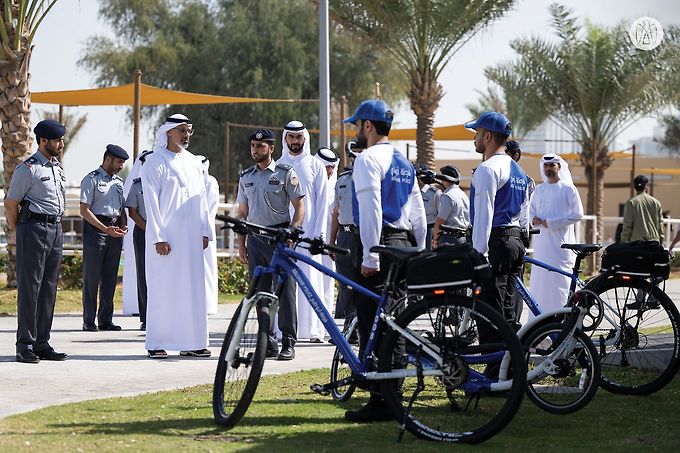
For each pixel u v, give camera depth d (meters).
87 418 8.16
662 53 34.22
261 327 7.84
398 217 8.22
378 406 8.15
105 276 15.51
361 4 27.92
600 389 9.87
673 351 9.34
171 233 12.30
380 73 54.50
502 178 9.09
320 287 13.65
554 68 35.22
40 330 11.87
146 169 12.31
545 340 8.41
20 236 11.58
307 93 54.66
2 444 7.11
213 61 53.69
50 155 11.72
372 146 8.25
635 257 9.38
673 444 7.37
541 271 12.86
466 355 7.50
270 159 12.20
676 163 68.12
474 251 7.41
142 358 12.22
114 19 54.19
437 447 7.27
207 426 7.88
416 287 7.46
